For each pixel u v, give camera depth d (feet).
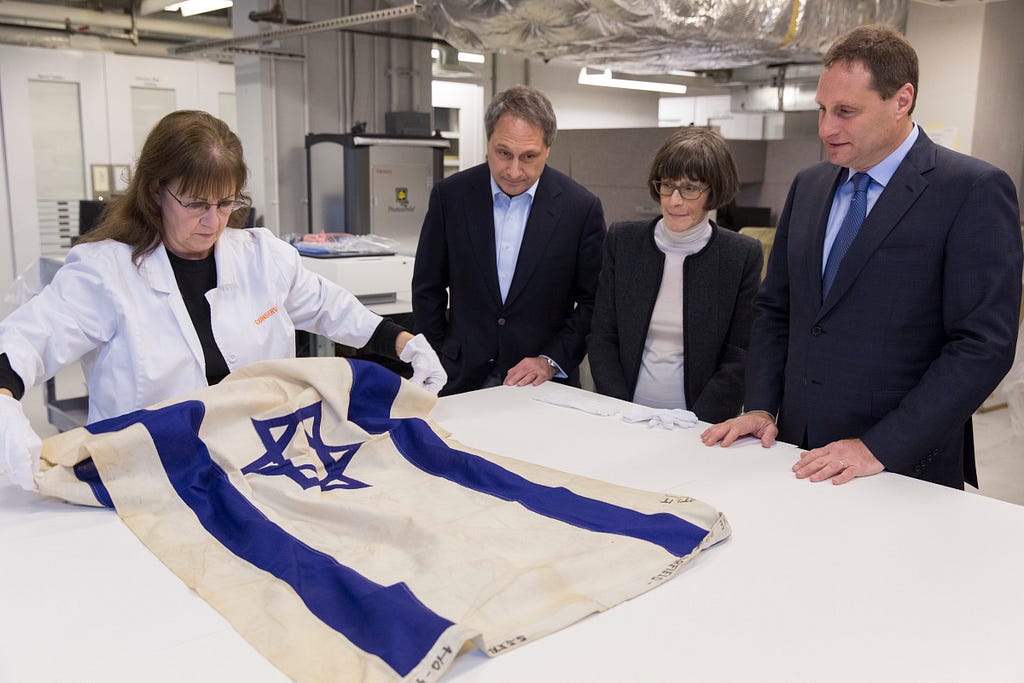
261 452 4.77
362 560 3.76
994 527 4.35
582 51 15.87
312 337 11.98
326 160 15.01
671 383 7.09
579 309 7.83
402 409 5.48
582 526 4.03
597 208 7.67
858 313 5.47
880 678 3.05
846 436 5.62
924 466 5.53
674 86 27.43
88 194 19.75
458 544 3.77
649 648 3.20
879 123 5.15
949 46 18.74
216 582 3.61
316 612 3.33
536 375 7.28
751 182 18.67
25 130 18.72
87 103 19.38
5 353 4.58
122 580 3.68
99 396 5.30
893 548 4.09
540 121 6.90
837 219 5.70
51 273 12.41
